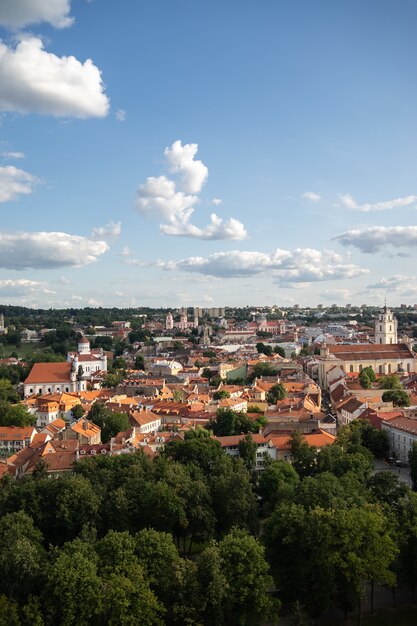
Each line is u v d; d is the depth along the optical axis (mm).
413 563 138000
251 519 169125
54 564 121562
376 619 134500
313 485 159375
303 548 133750
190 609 118000
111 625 112688
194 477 183625
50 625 114625
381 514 141250
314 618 132375
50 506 159875
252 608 123875
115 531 146000
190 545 166625
